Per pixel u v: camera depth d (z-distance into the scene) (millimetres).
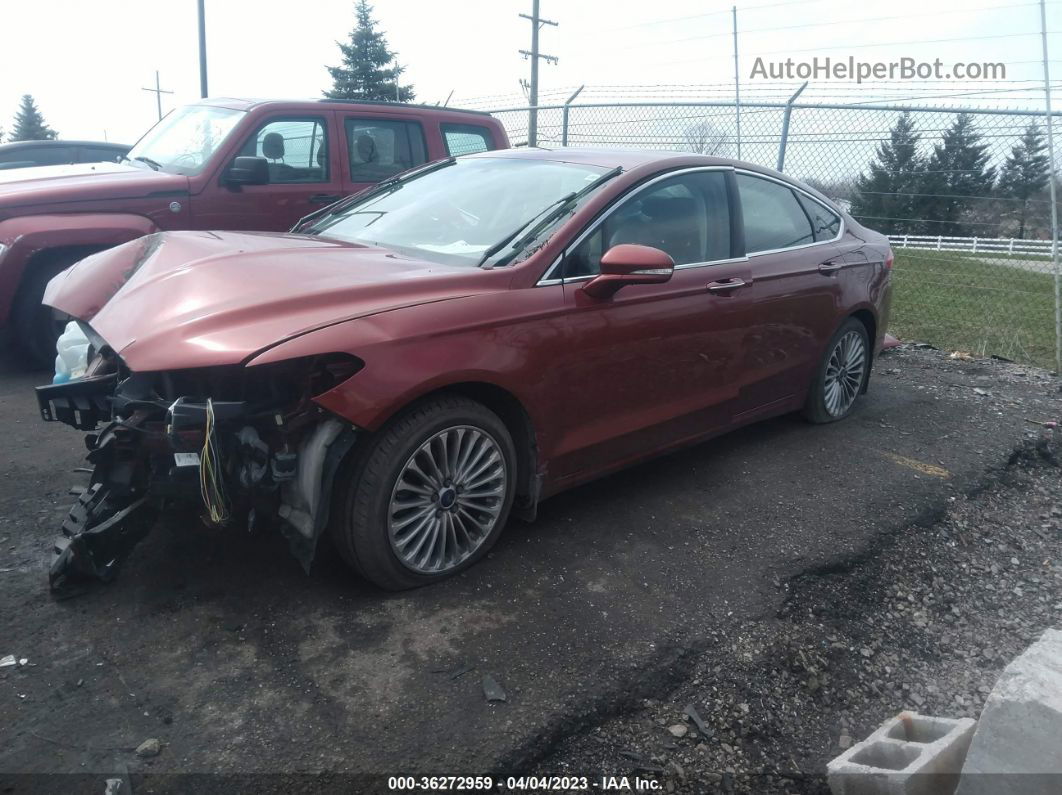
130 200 5930
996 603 3773
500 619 3092
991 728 2168
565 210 3754
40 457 4332
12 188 5730
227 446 2859
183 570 3271
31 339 5742
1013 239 8039
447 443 3211
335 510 3051
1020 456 5328
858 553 3877
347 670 2752
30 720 2469
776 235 4824
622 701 2766
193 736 2439
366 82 38312
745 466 4750
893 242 8656
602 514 4023
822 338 5117
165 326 2922
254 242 3807
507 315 3307
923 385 6730
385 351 2938
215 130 6609
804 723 2885
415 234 3988
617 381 3779
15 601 3033
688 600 3346
